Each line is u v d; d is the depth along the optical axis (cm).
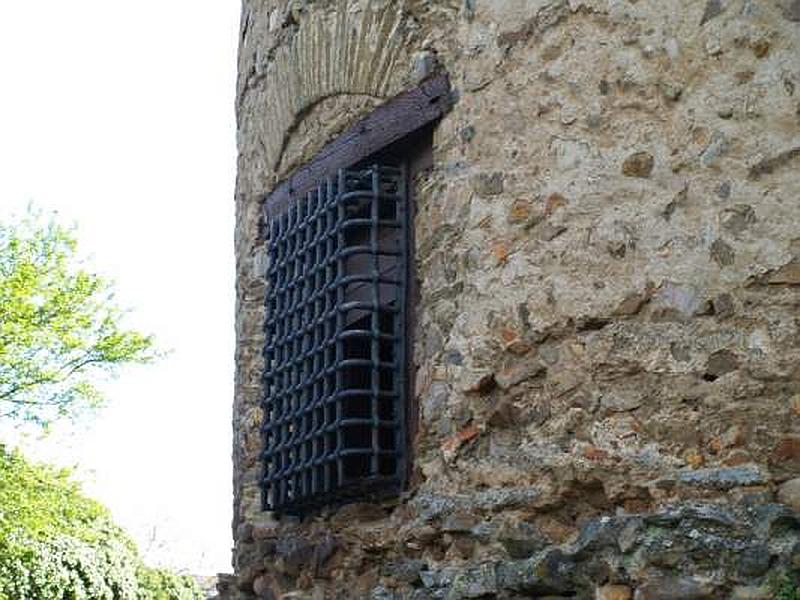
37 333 1255
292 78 589
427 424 481
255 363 629
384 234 520
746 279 392
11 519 1288
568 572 403
